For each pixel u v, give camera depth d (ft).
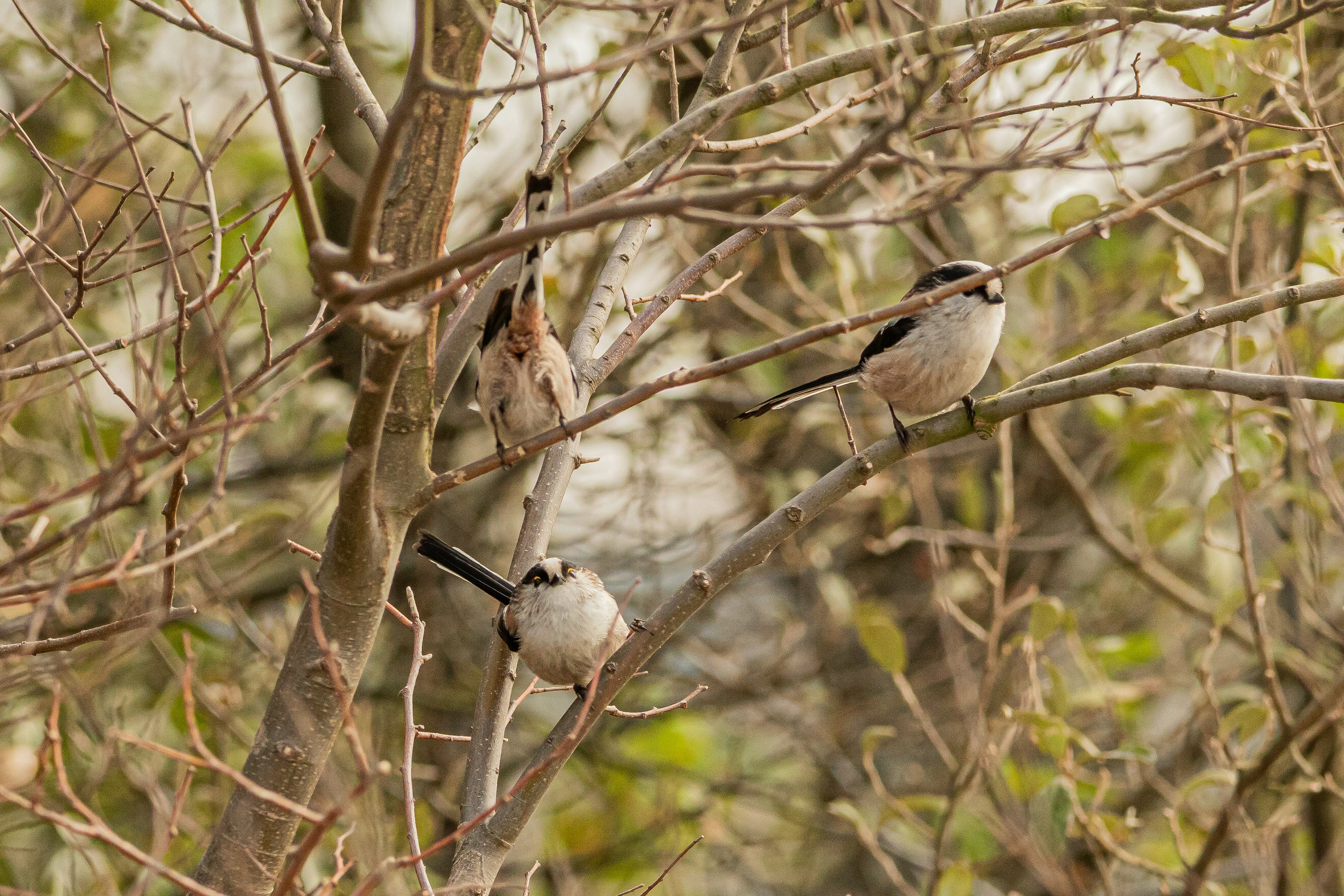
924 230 49.06
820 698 55.06
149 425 16.75
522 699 26.03
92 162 24.14
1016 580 57.16
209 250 43.39
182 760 17.01
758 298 54.95
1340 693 31.96
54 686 19.88
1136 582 53.11
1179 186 19.03
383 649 49.83
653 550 53.57
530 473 55.93
